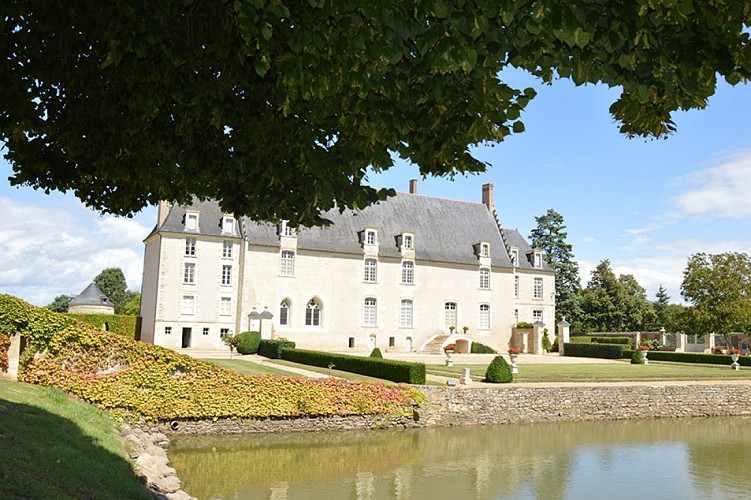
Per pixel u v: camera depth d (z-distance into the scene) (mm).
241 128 5820
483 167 5277
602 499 12781
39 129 5887
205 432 17031
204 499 11562
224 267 42531
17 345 14930
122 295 84938
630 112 4758
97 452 9766
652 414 25141
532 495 12859
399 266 47844
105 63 4453
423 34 3695
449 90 4125
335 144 5730
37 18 5090
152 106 5090
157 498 9188
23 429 8672
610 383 26688
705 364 41844
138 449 12719
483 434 19984
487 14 3650
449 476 14188
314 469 14352
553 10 3402
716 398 26547
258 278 42406
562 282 67188
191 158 5988
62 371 15242
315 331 43969
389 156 5195
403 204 50875
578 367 34656
